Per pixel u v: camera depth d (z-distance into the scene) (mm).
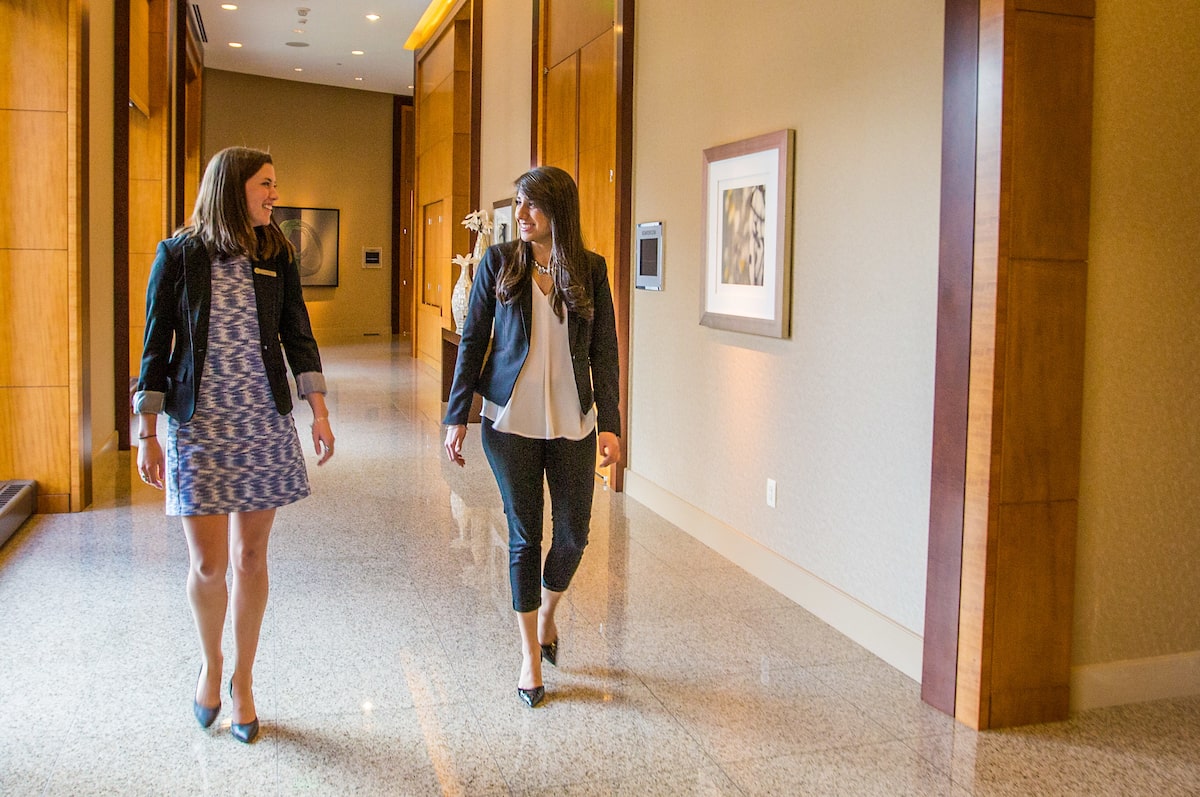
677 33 5305
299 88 17203
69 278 5270
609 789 2619
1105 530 3145
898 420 3480
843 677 3398
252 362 2660
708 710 3117
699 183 5070
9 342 5230
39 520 5180
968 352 2975
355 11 12039
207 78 16453
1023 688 3047
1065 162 2891
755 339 4488
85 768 2645
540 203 2977
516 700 3154
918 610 3398
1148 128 3047
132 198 10086
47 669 3293
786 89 4176
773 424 4340
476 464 6945
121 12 6832
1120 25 2975
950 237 3027
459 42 10961
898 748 2885
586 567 4625
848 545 3795
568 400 3061
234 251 2635
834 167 3834
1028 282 2891
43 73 5156
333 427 8375
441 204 12031
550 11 7887
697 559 4766
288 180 17312
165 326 2625
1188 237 3143
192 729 2887
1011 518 2965
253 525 2727
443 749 2814
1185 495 3240
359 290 18141
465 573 4469
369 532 5141
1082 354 2992
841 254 3795
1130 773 2760
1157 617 3252
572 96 7273
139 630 3664
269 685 3217
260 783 2596
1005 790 2654
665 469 5574
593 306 3070
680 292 5328
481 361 3141
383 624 3807
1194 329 3188
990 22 2840
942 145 3057
